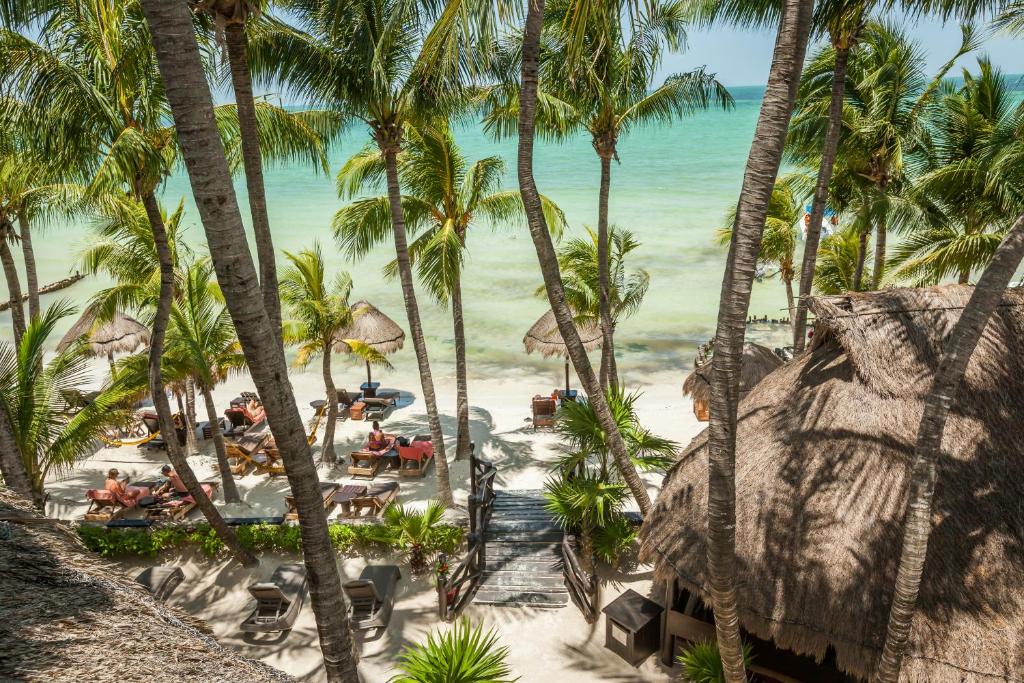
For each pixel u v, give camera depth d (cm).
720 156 8500
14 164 1345
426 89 1288
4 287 3669
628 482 1170
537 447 1831
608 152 1445
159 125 1163
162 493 1583
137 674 280
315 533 602
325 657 635
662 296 3212
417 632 1147
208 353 1484
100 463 1817
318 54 1210
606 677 1036
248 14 920
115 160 1027
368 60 1227
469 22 842
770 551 798
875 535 758
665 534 928
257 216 1075
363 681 1032
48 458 1184
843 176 1916
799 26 569
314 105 1301
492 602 1207
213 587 1297
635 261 3778
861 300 934
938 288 918
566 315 1066
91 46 1060
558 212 1756
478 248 4459
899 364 867
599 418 1136
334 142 1636
